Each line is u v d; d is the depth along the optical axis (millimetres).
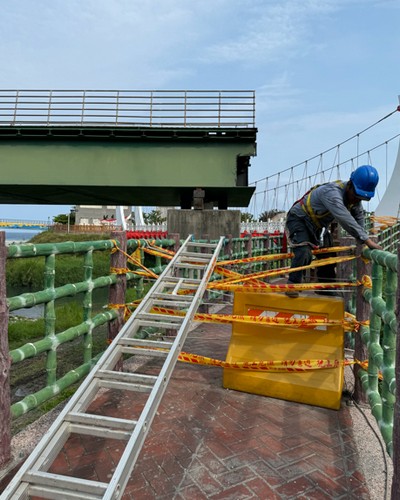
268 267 11289
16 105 16203
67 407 2289
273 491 2477
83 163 16688
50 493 1848
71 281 21250
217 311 8016
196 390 3986
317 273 5496
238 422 3344
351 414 3514
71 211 82062
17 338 8922
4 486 2500
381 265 2936
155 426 3258
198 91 16172
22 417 3889
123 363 4762
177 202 22781
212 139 16484
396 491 1746
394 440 1776
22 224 123312
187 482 2559
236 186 16531
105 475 2611
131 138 16453
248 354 4000
